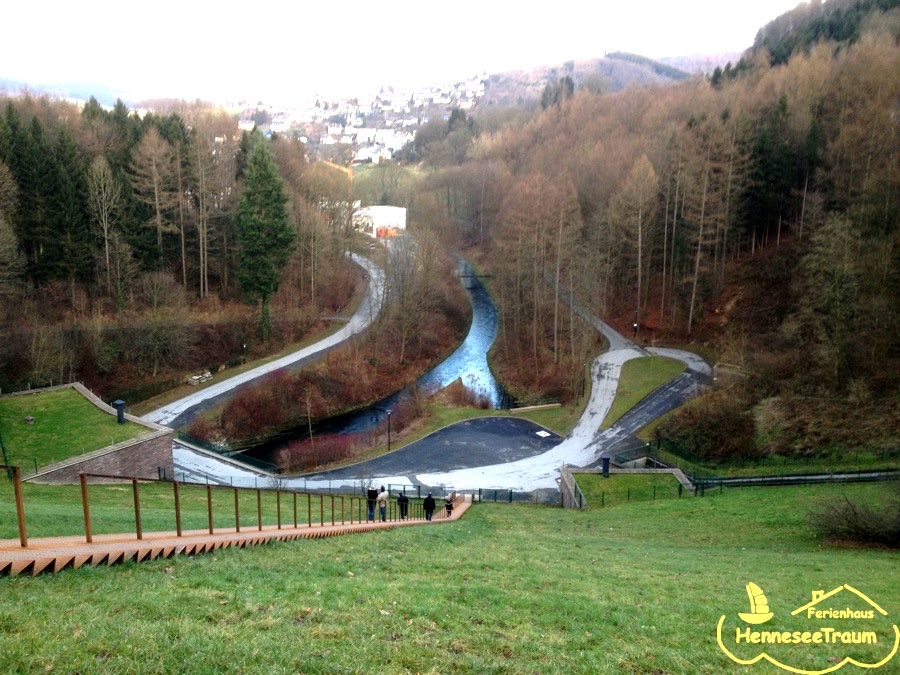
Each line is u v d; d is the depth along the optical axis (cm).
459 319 7919
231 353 6312
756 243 6994
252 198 6197
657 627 1093
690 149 6775
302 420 5591
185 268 6669
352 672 761
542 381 6159
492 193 10475
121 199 6094
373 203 11844
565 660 894
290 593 1053
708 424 4481
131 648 740
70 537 1175
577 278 6731
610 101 11994
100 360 5522
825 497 2752
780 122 6894
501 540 2133
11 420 3691
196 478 4019
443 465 4556
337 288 7644
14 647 700
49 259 5734
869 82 6278
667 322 6931
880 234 4375
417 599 1099
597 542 2222
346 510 3186
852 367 4203
